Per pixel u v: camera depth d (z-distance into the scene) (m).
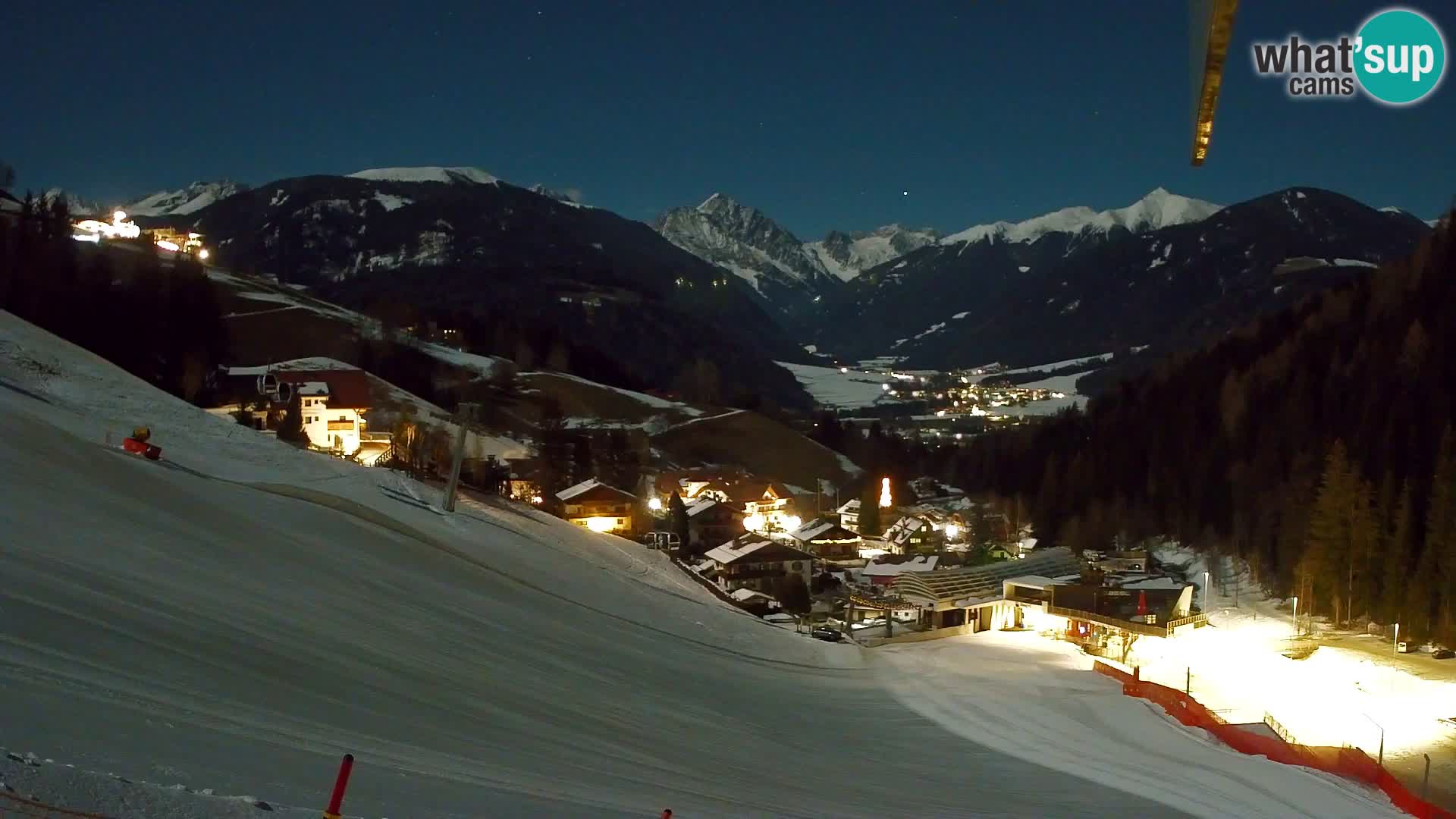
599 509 72.94
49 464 24.28
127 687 11.01
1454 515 45.53
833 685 32.53
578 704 19.25
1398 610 45.44
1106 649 42.84
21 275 77.12
